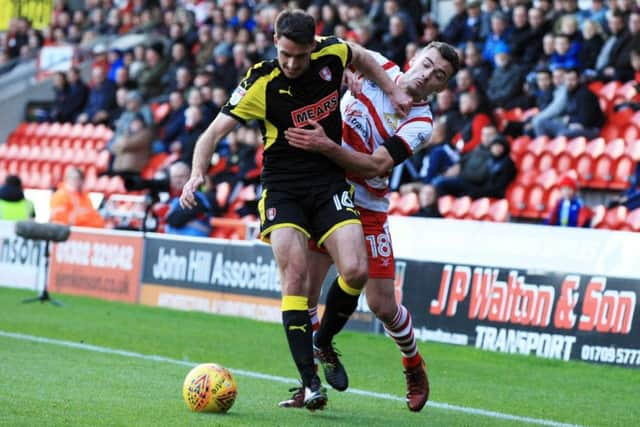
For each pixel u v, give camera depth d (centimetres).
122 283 3497
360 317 2870
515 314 2536
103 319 2936
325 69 1473
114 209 4031
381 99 1608
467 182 3450
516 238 2608
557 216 3172
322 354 1593
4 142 5800
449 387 1988
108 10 6069
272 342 2600
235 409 1534
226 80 4497
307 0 4678
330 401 1702
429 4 4791
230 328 2864
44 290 3356
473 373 2214
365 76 1567
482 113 3594
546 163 3550
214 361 2208
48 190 4575
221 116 1489
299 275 1457
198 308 3262
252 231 3384
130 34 5600
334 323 1560
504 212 3338
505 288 2562
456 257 2708
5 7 6488
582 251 2495
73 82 5375
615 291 2375
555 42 3716
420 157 3647
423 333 2703
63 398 1565
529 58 3850
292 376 2030
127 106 4875
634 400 1936
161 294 3375
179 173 3503
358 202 1582
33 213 4009
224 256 3200
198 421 1400
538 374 2239
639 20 3600
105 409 1477
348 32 4241
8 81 5812
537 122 3603
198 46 5103
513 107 3762
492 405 1784
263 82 1466
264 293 3073
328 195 1477
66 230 3319
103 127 5144
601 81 3653
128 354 2228
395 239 2844
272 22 4728
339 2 4569
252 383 1886
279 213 1473
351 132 1612
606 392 2023
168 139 4562
